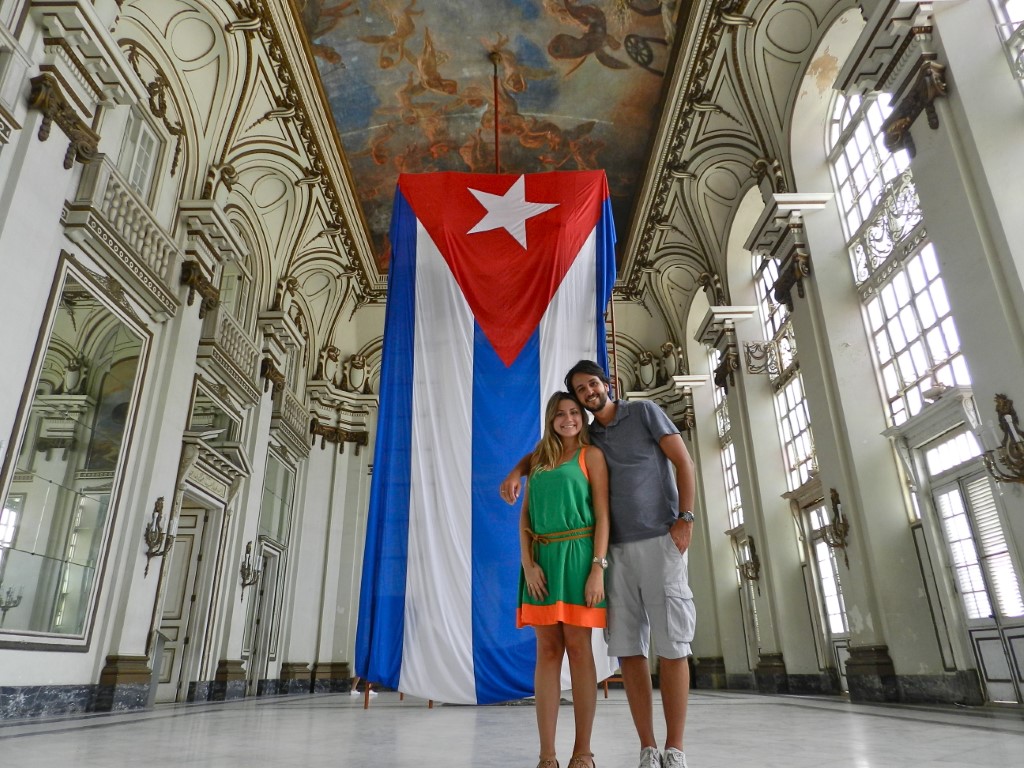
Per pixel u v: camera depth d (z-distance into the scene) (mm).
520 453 5324
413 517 5121
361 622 4871
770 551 11773
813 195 9781
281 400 13703
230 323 11305
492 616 4832
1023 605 6426
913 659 7762
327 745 3719
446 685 4668
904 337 8367
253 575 12227
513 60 12742
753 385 12719
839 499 8844
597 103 13492
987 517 6914
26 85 6520
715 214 13664
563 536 2488
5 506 6285
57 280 6969
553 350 5699
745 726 4715
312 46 11938
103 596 7879
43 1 6539
